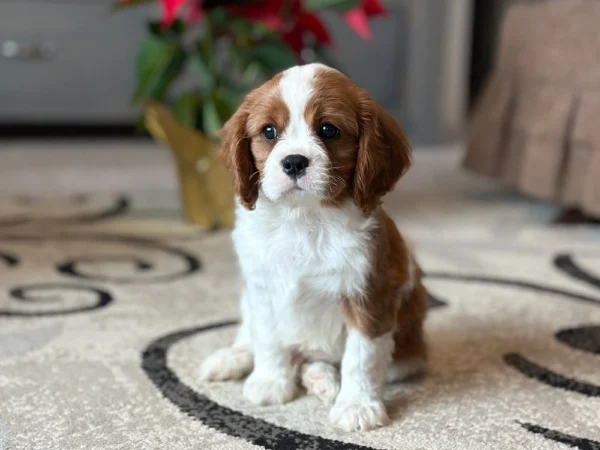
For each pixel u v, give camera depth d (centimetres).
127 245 104
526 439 54
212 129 113
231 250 103
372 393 57
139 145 185
